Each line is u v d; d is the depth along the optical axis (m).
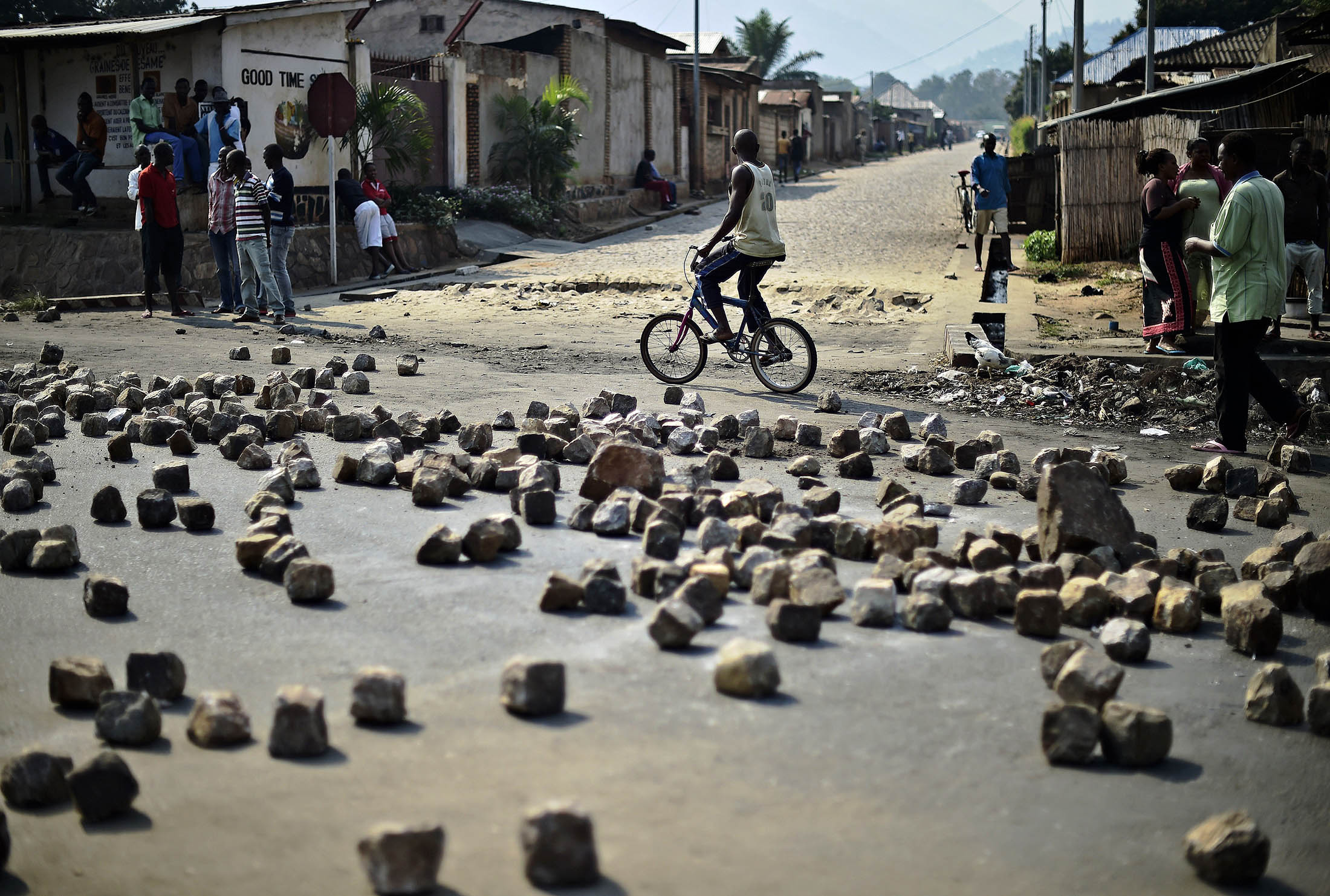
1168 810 2.85
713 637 3.83
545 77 28.70
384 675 3.12
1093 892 2.46
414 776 2.84
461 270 19.64
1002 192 17.75
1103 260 19.47
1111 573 4.42
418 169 23.17
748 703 3.30
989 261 18.95
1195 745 3.24
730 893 2.36
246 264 13.70
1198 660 3.92
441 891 2.34
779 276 17.55
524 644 3.74
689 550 4.65
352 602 4.16
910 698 3.39
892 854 2.55
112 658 3.67
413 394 8.77
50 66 20.81
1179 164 17.69
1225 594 4.20
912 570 4.36
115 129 20.30
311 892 2.36
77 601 4.19
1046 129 30.16
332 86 18.23
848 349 11.55
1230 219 7.16
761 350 9.12
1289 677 3.42
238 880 2.40
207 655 3.67
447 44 25.44
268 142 19.64
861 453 6.41
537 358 10.95
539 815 2.36
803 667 3.59
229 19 18.58
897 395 9.35
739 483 6.10
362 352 11.01
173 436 6.54
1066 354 10.12
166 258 14.02
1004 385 9.38
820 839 2.59
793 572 4.16
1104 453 6.61
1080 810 2.81
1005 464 6.45
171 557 4.70
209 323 13.50
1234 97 19.44
